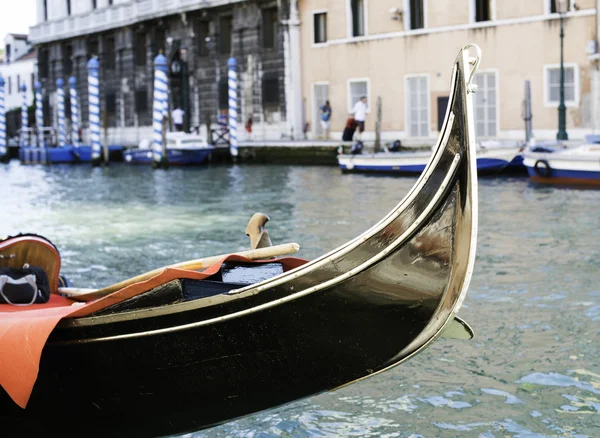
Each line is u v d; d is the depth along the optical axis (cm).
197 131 4116
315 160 3256
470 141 453
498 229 1456
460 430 617
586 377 702
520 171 2509
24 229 1698
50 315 559
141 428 555
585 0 2673
